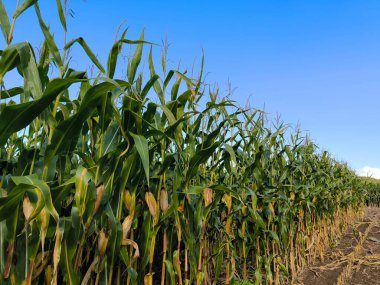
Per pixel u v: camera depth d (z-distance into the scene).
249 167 3.49
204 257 3.25
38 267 1.95
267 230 4.09
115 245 2.10
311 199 6.21
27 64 1.60
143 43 2.08
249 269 4.96
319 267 5.76
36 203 1.62
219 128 2.76
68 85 1.53
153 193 2.58
